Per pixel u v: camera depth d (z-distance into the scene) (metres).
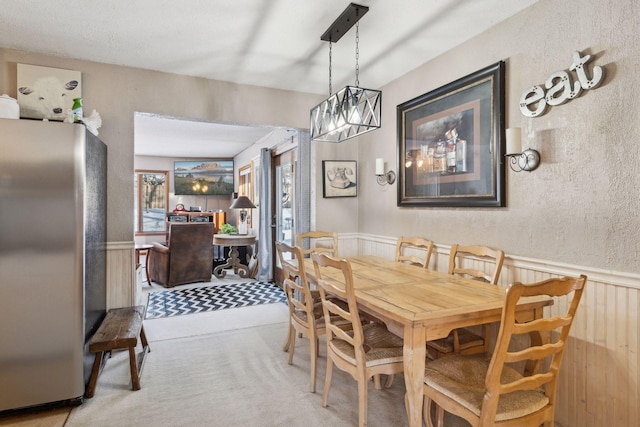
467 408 1.42
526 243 2.18
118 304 2.97
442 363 1.72
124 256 3.00
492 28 2.40
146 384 2.34
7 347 1.96
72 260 2.07
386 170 3.52
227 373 2.50
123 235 3.00
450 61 2.75
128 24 2.36
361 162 3.97
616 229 1.74
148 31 2.45
